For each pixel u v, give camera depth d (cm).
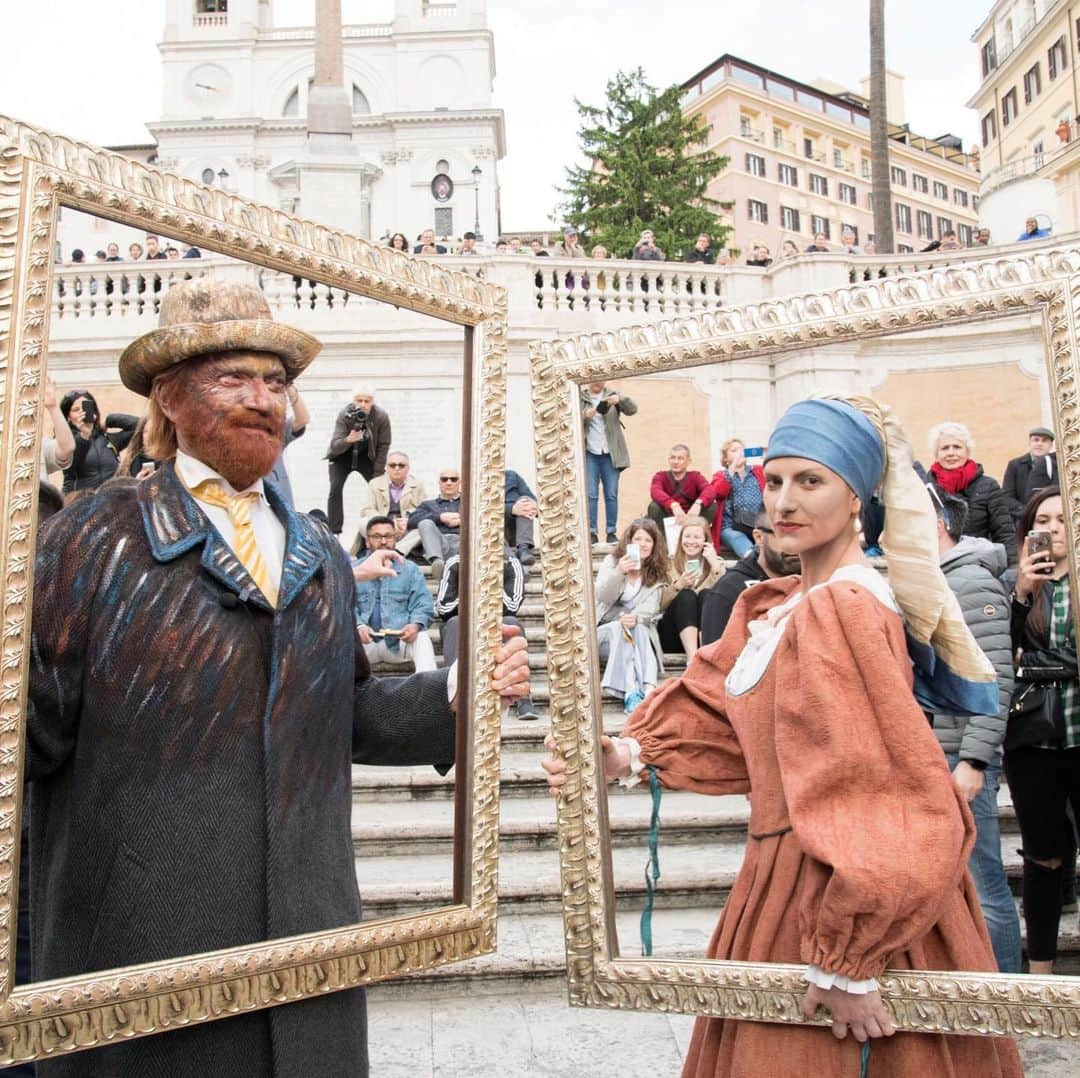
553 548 224
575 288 1212
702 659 221
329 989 181
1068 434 193
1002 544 210
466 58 4769
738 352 215
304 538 193
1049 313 194
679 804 220
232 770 176
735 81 5781
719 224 3984
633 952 213
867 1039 189
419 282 208
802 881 195
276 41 4769
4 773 154
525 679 218
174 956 167
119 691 171
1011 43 4112
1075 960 240
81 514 174
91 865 169
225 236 180
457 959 201
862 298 206
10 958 154
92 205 165
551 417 224
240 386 178
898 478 206
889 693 186
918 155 6325
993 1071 196
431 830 212
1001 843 247
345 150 1744
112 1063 171
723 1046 204
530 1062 316
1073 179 2720
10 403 155
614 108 4019
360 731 212
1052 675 233
